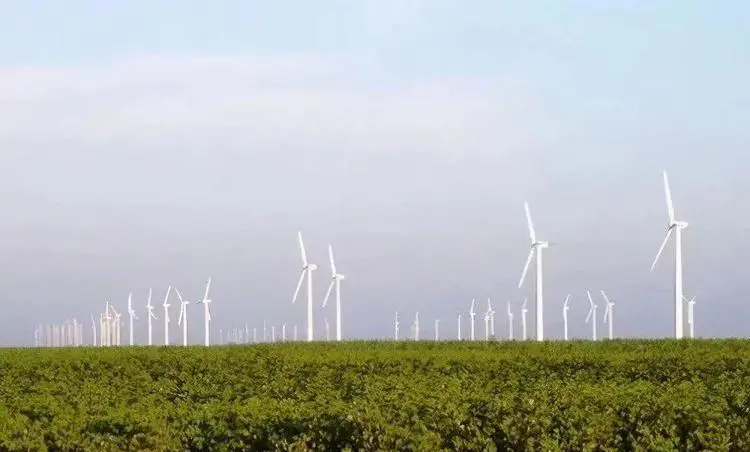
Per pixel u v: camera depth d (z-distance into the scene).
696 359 45.34
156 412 25.91
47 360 53.75
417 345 62.03
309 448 23.22
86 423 24.72
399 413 24.34
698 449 22.38
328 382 38.09
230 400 32.94
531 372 42.88
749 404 25.11
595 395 26.06
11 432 23.72
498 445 22.91
